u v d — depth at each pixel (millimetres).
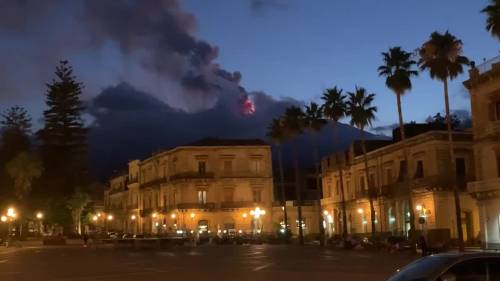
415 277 9992
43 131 93250
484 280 9734
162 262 37562
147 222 105250
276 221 91938
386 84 52031
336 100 71750
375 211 67688
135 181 113375
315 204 92688
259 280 23234
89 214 102688
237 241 76125
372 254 44938
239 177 92562
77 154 93562
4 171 90438
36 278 26125
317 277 24297
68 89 93062
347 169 75625
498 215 43219
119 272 29141
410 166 59500
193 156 92938
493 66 43625
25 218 89438
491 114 44312
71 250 63312
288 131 77000
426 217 55594
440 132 55094
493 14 38125
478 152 45781
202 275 26266
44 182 91438
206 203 91188
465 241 53500
